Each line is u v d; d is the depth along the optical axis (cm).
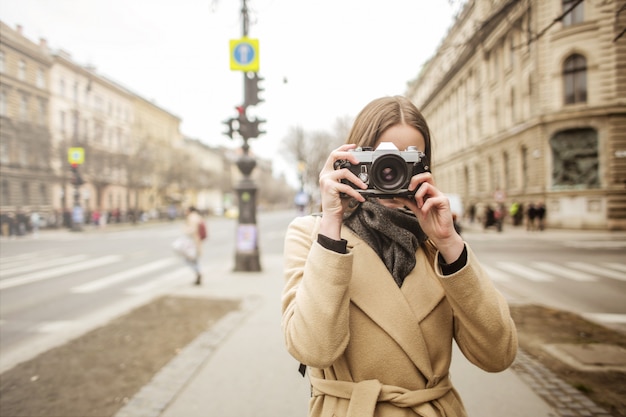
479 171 3050
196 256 787
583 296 685
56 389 322
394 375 109
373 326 110
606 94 1572
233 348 412
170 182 4591
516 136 2272
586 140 1734
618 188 1658
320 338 101
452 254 107
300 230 132
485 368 114
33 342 459
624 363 354
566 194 1834
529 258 1170
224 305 607
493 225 2302
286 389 318
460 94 3219
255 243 948
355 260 115
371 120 126
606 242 1534
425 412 105
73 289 775
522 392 300
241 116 913
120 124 3388
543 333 445
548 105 1831
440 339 114
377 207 117
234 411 283
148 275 941
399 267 113
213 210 8312
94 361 382
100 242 1855
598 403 280
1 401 302
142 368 365
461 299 106
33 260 1130
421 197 108
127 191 3778
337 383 113
